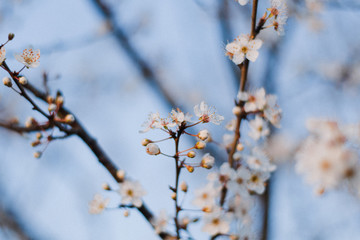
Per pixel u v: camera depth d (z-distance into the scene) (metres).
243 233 0.73
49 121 0.74
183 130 0.71
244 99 0.73
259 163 0.73
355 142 0.64
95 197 0.75
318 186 0.64
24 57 0.72
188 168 0.71
